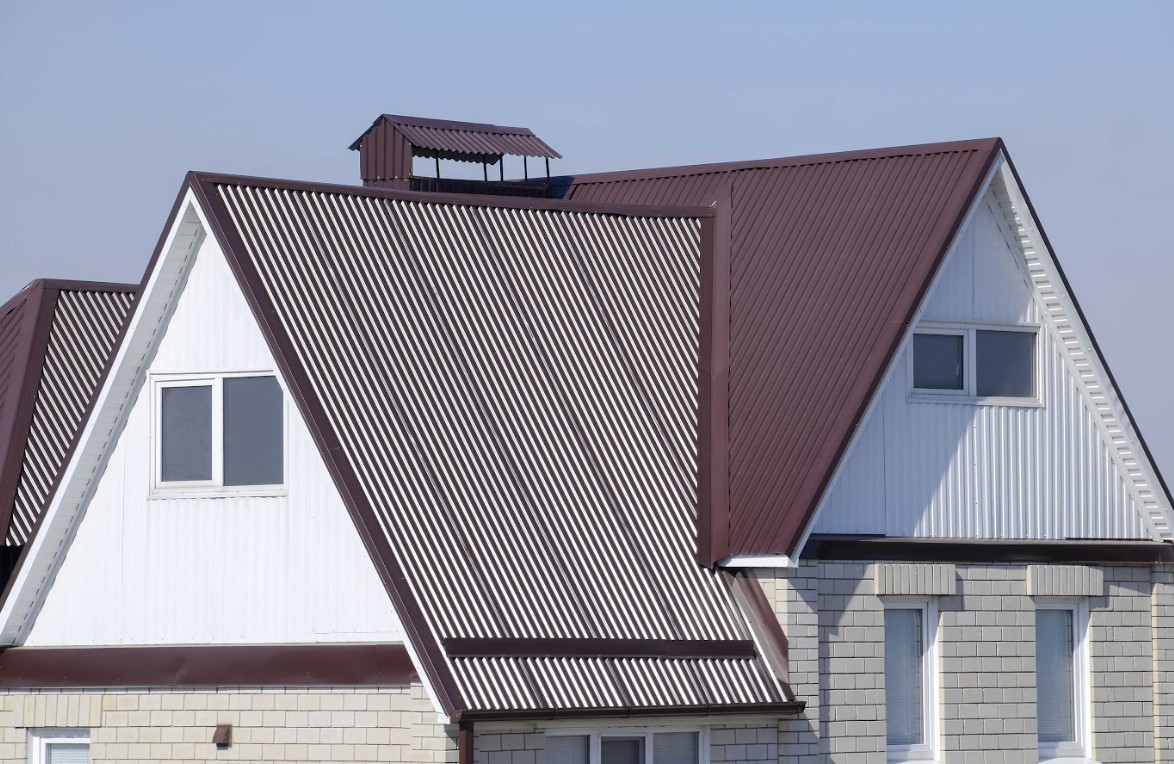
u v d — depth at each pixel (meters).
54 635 46.62
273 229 45.72
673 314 51.38
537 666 42.03
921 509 49.03
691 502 47.72
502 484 44.81
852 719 47.03
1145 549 52.16
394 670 41.88
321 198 47.38
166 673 44.59
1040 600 50.78
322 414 43.06
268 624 43.78
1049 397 51.34
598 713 42.03
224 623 44.34
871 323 48.09
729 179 55.16
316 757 42.75
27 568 46.38
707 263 53.16
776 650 45.97
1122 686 51.78
